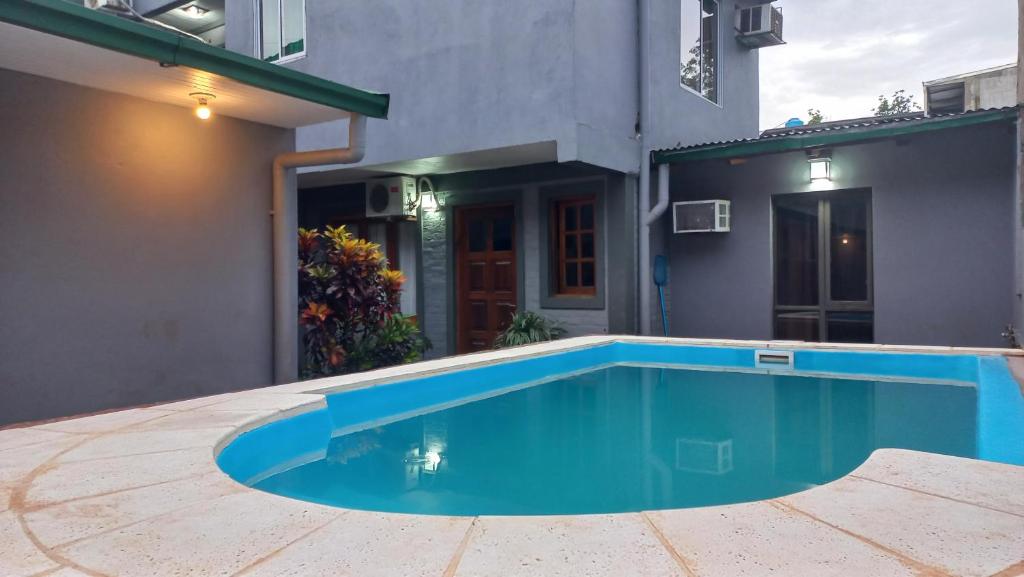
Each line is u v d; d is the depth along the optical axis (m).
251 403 3.92
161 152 5.07
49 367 4.44
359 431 4.42
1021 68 5.70
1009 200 6.73
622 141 7.91
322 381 4.69
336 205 10.50
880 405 4.94
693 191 8.71
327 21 8.97
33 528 1.99
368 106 5.52
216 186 5.45
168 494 2.29
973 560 1.67
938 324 7.16
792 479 3.25
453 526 1.96
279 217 5.81
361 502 2.93
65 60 4.10
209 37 11.90
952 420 4.45
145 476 2.50
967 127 6.54
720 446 3.94
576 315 8.57
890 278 7.41
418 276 9.87
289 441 3.82
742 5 11.09
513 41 7.45
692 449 3.89
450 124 7.91
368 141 8.59
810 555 1.71
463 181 9.37
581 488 3.13
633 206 8.22
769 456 3.68
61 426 3.37
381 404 4.80
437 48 8.00
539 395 5.61
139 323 4.93
